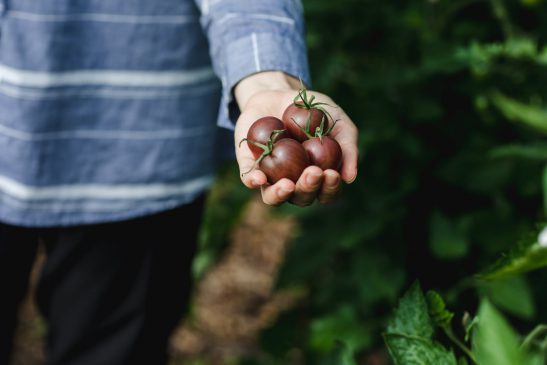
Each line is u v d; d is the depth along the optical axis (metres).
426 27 1.06
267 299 1.79
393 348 0.57
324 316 1.18
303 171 0.69
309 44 1.07
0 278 1.02
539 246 0.53
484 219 1.06
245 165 0.74
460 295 1.08
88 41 0.90
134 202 0.96
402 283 1.10
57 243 0.99
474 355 0.58
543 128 0.89
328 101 0.77
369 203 1.09
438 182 1.12
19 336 1.60
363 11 1.08
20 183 0.93
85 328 1.01
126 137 0.94
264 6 0.82
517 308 0.96
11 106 0.91
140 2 0.90
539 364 0.55
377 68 1.11
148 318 1.03
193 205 1.03
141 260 1.00
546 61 0.97
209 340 1.65
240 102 0.79
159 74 0.93
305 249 1.16
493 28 1.08
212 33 0.84
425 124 1.10
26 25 0.89
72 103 0.92
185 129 0.96
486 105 1.05
